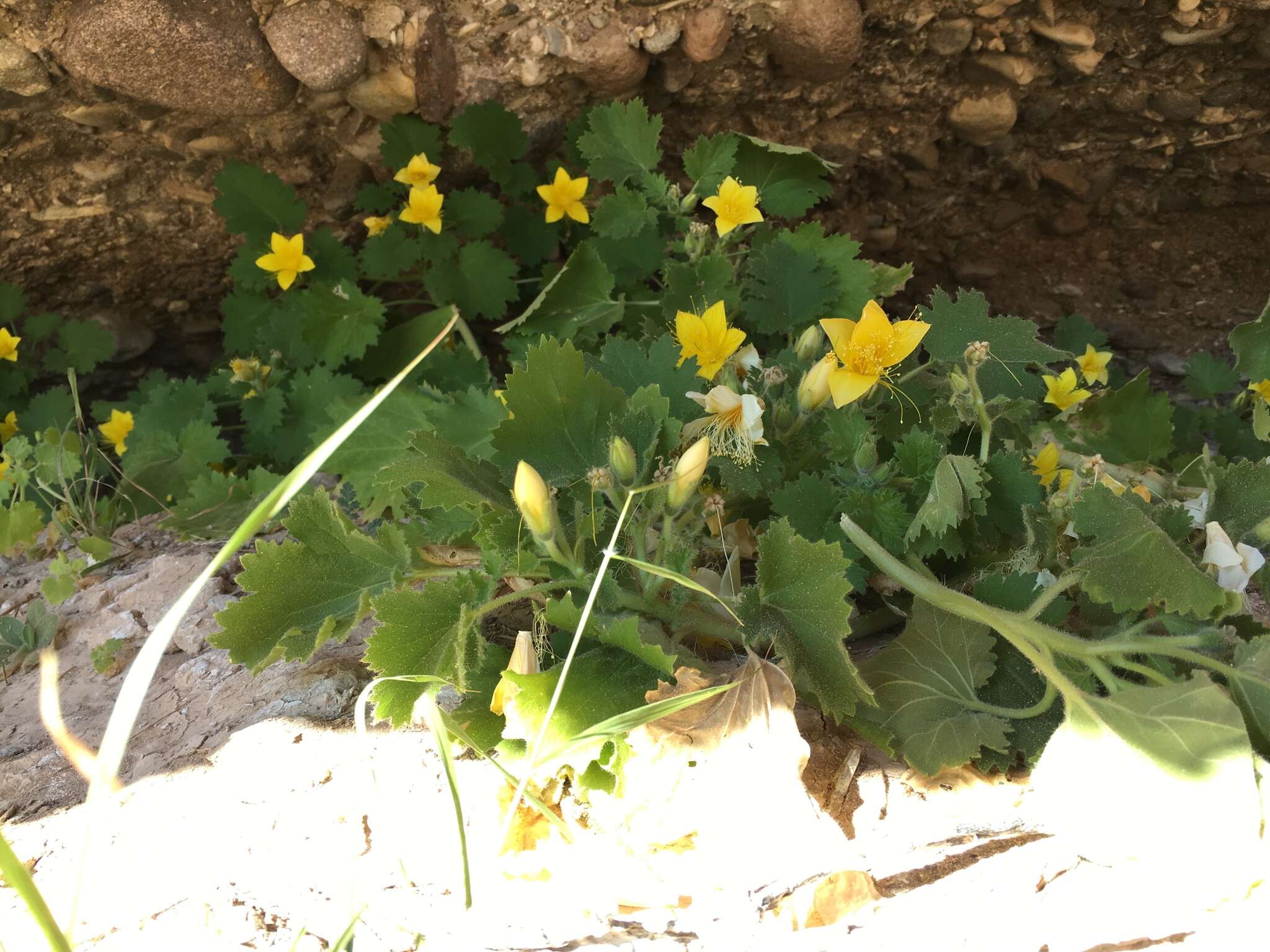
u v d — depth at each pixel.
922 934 0.30
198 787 0.38
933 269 0.85
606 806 0.34
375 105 0.67
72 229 0.73
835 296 0.59
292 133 0.69
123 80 0.62
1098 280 0.84
